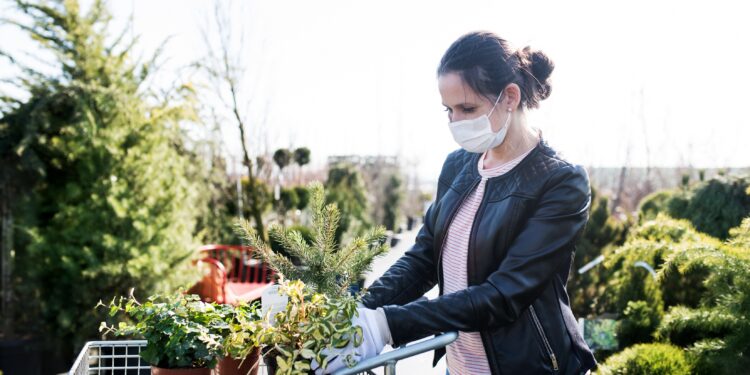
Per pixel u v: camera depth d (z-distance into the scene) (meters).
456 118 1.27
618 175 10.15
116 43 4.60
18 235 4.39
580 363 1.31
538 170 1.27
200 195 5.87
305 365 1.01
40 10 4.23
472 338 1.34
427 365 3.67
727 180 3.38
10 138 4.23
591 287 4.03
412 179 17.92
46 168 4.37
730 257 2.04
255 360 1.17
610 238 4.14
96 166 4.33
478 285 1.19
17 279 4.48
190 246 4.64
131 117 4.48
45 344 4.36
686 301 3.15
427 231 1.52
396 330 1.11
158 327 1.14
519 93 1.23
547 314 1.27
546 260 1.18
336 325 1.03
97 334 4.31
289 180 10.72
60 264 4.18
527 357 1.24
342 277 1.21
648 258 2.82
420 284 1.47
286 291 1.06
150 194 4.48
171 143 5.12
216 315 1.19
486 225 1.28
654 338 3.04
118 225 4.29
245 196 7.34
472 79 1.21
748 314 2.03
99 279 4.19
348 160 13.44
